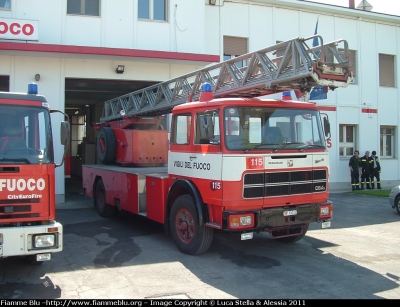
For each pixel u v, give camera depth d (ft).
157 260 21.52
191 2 47.57
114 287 17.30
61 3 42.55
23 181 16.92
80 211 38.47
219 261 21.34
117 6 44.57
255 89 23.97
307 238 27.17
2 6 41.09
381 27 63.05
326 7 57.82
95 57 42.83
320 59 19.72
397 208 37.24
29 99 18.08
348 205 42.86
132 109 38.47
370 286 17.52
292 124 22.12
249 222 20.03
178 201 23.26
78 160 74.49
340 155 60.39
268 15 55.62
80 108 77.41
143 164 34.17
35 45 38.88
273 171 20.77
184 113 23.61
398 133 64.08
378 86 62.49
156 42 46.06
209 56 44.93
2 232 16.11
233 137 20.43
